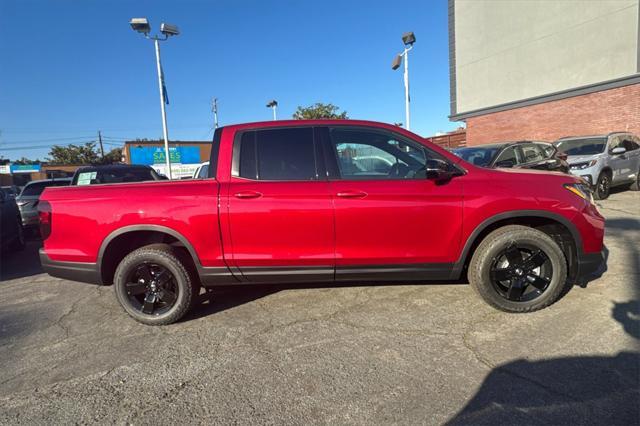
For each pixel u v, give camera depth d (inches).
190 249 129.2
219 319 139.8
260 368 107.3
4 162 1803.6
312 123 135.6
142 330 134.3
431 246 129.2
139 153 1279.5
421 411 86.9
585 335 114.7
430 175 125.1
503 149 305.0
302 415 87.6
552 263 128.6
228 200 127.1
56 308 160.1
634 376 95.0
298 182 128.4
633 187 416.8
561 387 92.4
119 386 102.2
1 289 192.7
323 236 128.0
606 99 611.2
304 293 159.5
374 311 139.3
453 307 139.6
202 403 93.6
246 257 129.3
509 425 81.2
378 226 127.3
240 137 134.4
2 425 88.6
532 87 709.9
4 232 256.7
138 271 135.3
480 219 127.5
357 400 91.7
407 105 637.3
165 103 622.2
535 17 690.8
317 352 114.0
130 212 128.2
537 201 127.1
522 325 123.5
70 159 2153.1
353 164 131.7
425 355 109.4
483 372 100.0
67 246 133.1
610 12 597.3
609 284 151.2
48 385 103.9
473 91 810.2
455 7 822.5
